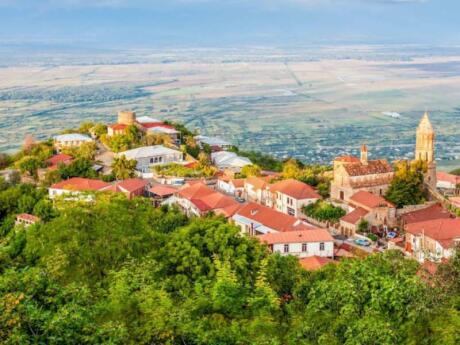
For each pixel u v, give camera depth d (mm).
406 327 49688
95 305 49625
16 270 52250
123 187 160625
